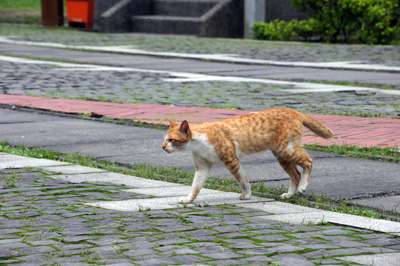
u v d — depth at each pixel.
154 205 8.52
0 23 48.59
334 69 24.77
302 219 7.86
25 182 9.80
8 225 7.57
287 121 8.83
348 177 10.00
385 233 7.30
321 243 6.91
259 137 8.70
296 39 38.81
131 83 21.52
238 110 16.02
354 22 36.09
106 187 9.55
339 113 15.55
